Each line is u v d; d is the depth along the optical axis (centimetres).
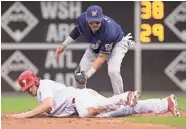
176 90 4056
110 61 2533
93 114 2239
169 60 4025
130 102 2217
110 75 2530
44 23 3947
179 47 4012
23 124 2014
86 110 2225
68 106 2253
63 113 2261
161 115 2350
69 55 3950
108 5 3962
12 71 3988
